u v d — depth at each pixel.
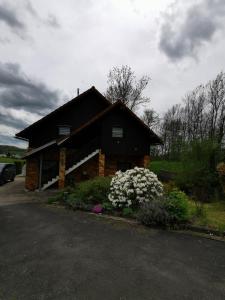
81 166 19.25
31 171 18.94
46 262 5.00
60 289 3.94
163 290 3.91
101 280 4.22
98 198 10.73
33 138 19.98
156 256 5.32
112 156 19.48
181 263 4.97
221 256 5.40
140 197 9.37
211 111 38.91
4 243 6.27
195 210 9.25
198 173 13.57
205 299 3.68
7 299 3.68
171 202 7.93
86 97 20.92
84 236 6.70
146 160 18.30
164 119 51.81
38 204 11.97
